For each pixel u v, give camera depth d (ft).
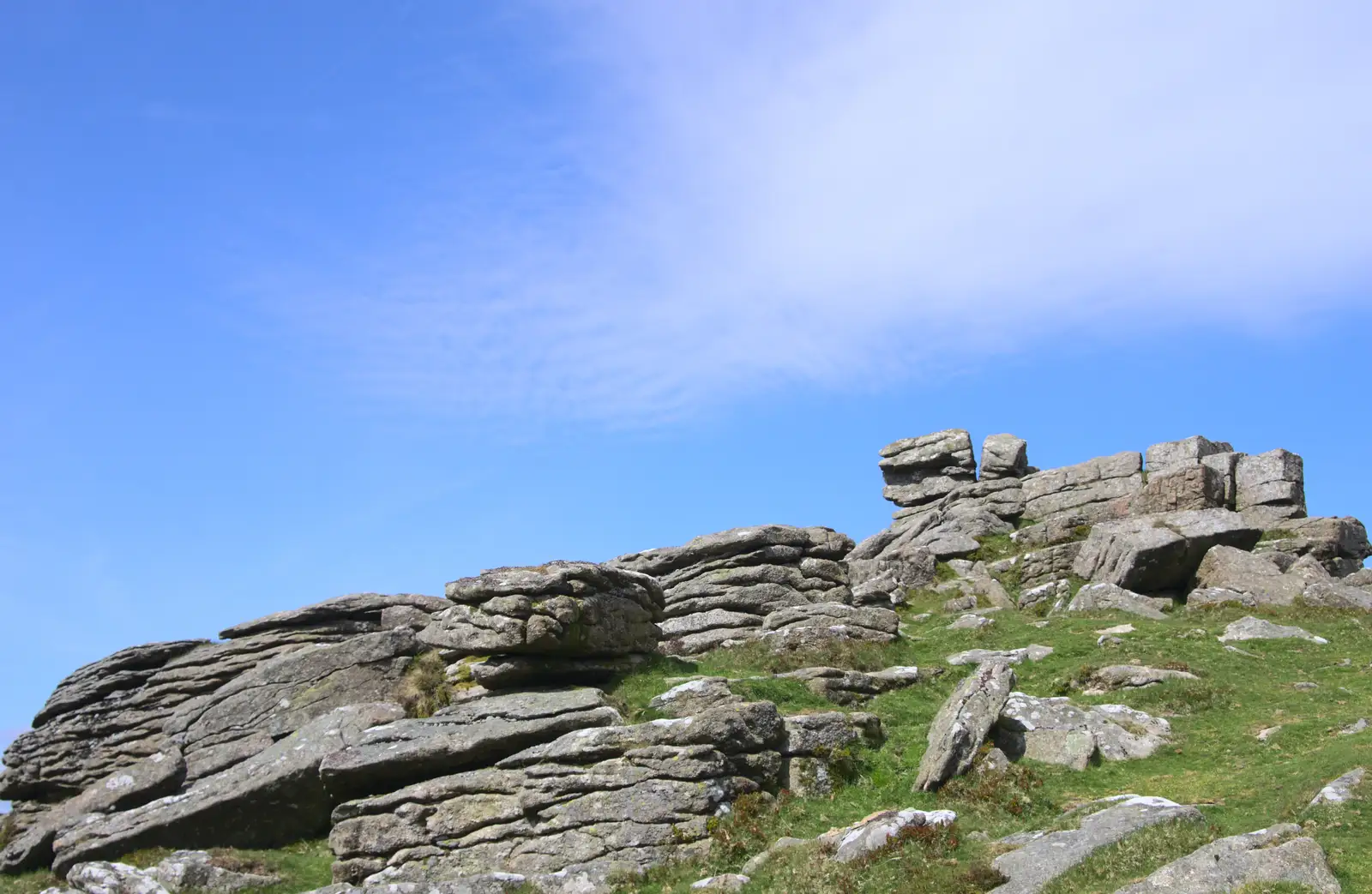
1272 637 130.72
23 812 135.33
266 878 101.86
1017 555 189.37
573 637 119.14
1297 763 89.45
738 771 98.78
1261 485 183.32
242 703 128.98
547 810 96.53
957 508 211.82
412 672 127.24
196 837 110.22
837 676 121.90
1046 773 98.17
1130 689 115.85
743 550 165.68
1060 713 106.32
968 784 96.27
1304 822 76.23
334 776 105.19
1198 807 83.97
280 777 109.70
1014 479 214.90
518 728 103.86
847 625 142.51
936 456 228.02
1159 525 165.48
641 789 95.61
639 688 118.42
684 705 111.04
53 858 116.37
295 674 130.00
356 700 126.00
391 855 97.55
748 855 90.63
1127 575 159.53
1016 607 167.94
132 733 137.39
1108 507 193.16
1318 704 106.42
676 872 89.45
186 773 123.03
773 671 129.39
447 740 104.37
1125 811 80.59
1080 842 76.84
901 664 135.64
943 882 75.92
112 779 123.13
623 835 93.40
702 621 156.35
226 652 142.92
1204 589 153.69
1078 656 129.80
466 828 97.14
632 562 173.47
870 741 108.88
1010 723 105.40
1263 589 151.12
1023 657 132.16
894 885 77.56
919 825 84.53
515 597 119.75
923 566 184.75
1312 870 67.46
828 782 101.45
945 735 100.48
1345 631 132.98
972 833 84.43
